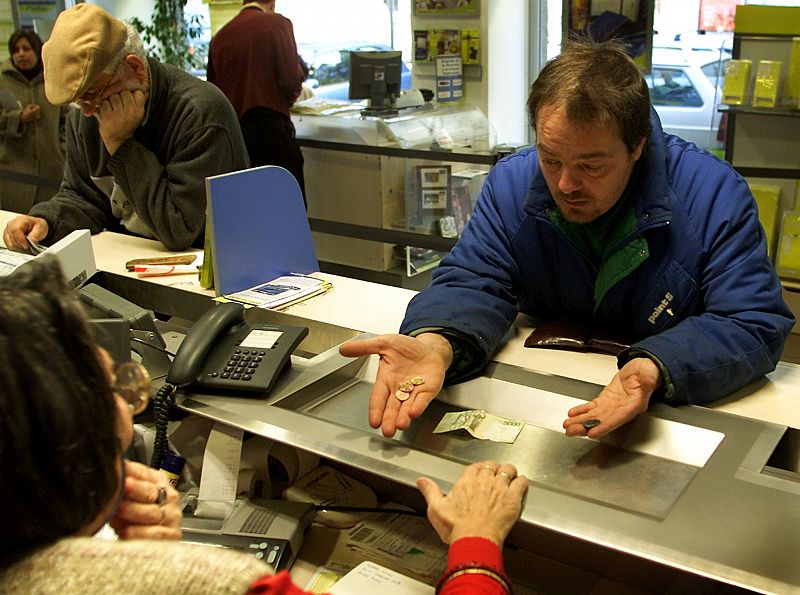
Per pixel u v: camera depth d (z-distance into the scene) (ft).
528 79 16.58
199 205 7.93
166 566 2.20
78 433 2.24
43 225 8.46
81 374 2.32
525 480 3.87
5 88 14.38
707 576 3.26
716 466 4.02
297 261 7.22
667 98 14.64
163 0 20.18
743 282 4.90
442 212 14.87
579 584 4.50
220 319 5.26
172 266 7.41
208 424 5.20
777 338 4.83
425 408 4.62
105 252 8.02
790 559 3.33
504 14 15.66
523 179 5.58
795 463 4.41
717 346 4.64
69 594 2.11
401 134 14.30
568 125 4.50
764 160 11.76
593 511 3.72
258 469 4.95
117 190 8.48
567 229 5.21
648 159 4.97
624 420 4.21
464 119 14.82
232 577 2.23
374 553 4.59
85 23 7.29
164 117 7.98
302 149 15.62
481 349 5.08
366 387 5.24
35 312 2.28
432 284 5.75
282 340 5.23
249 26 13.74
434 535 4.74
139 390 2.80
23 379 2.16
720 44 13.78
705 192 5.02
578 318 5.79
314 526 4.86
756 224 5.04
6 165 14.57
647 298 5.22
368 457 4.31
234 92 14.10
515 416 4.75
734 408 4.69
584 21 14.32
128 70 7.61
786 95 11.50
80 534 2.35
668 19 14.16
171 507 3.48
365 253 15.49
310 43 18.84
